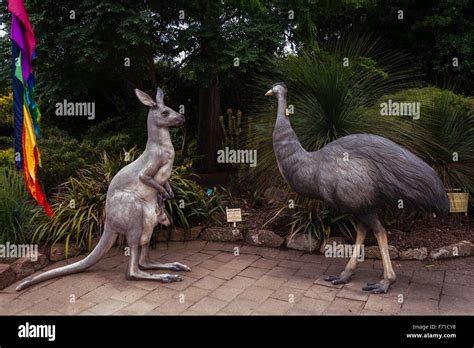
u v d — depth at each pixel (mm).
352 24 8305
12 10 2900
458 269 3100
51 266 3385
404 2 7609
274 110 4203
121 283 2967
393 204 2596
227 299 2670
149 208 3016
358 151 2627
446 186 3945
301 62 4016
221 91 6941
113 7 3910
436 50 7492
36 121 3275
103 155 4586
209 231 4016
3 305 2637
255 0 4762
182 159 5695
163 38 4828
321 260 3412
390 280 2723
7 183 3783
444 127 4098
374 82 4281
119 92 6738
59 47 4270
